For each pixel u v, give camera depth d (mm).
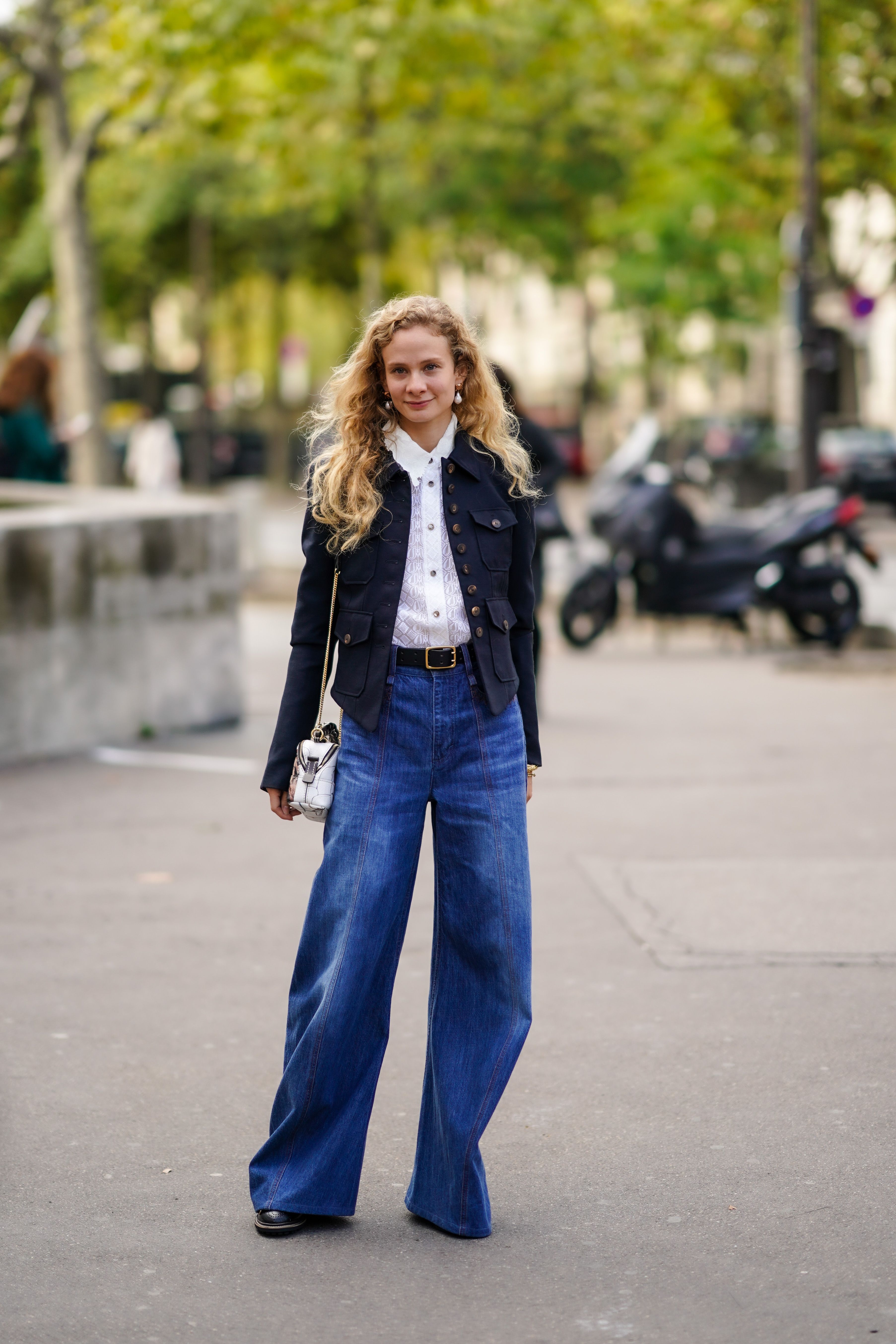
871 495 44531
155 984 8648
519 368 101938
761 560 21844
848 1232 5844
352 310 64250
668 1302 5367
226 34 24062
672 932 9406
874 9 30750
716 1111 6953
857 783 13375
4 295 58250
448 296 75562
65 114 28062
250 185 50562
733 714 16797
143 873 10844
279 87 26141
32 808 12703
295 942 9359
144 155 37156
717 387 70562
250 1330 5215
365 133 40406
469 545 5762
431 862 11133
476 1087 5840
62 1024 8055
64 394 28859
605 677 19844
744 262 48906
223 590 16609
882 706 17250
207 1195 6207
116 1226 5945
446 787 5844
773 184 34812
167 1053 7672
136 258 58969
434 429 5789
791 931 9398
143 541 15656
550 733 15719
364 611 5766
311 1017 5875
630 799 12859
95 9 25719
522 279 69438
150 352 68688
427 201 50531
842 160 32906
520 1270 5605
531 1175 6371
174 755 14922
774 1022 8000
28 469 19984
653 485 22234
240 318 73875
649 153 41750
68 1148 6629
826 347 25953
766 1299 5379
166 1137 6738
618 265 50906
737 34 32094
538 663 17250
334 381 5805
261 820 12328
